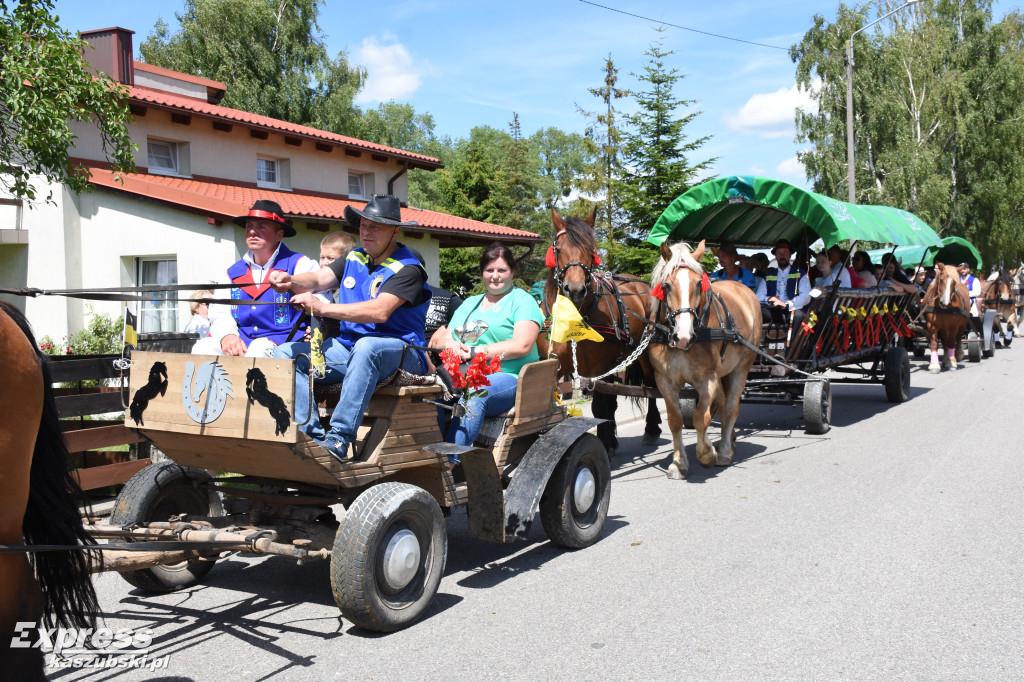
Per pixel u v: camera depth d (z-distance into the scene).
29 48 7.26
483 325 5.68
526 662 3.80
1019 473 7.29
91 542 3.18
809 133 36.00
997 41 35.91
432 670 3.73
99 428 6.61
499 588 4.86
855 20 34.88
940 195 32.78
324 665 3.81
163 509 4.74
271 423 3.71
